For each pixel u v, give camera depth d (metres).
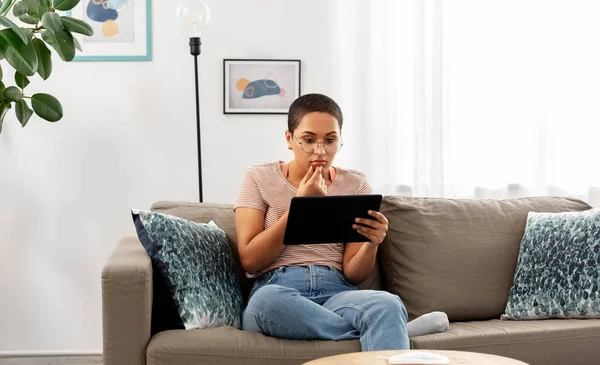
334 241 2.22
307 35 3.42
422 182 3.33
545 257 2.52
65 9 2.92
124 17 3.36
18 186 3.36
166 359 2.01
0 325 3.38
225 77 3.39
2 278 3.37
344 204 2.15
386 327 1.96
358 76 3.33
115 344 2.02
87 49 3.35
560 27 3.37
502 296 2.58
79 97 3.37
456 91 3.38
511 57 3.37
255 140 3.42
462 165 3.39
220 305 2.24
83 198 3.38
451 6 3.35
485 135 3.38
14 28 2.62
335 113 2.39
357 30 3.33
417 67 3.32
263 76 3.40
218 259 2.36
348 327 2.07
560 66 3.37
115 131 3.38
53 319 3.39
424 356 1.66
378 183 3.36
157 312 2.25
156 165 3.40
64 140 3.37
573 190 3.38
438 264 2.59
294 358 2.02
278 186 2.45
